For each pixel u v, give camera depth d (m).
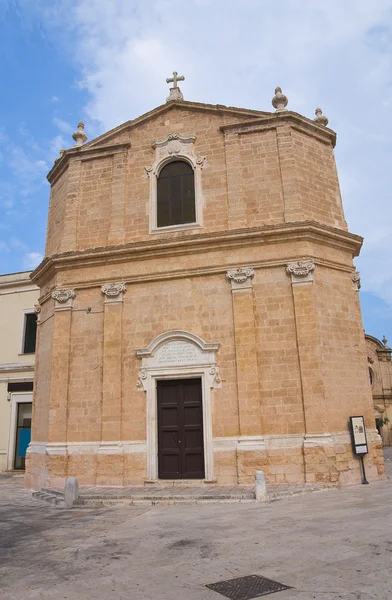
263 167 17.23
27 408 26.80
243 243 16.20
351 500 11.96
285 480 14.26
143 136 18.81
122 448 15.56
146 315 16.67
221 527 9.67
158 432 15.84
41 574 7.15
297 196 16.62
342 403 15.23
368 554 7.22
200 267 16.45
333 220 17.55
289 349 15.19
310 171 17.50
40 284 19.81
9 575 7.16
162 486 14.93
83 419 16.27
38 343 19.50
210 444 15.02
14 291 28.39
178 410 15.86
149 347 16.11
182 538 8.93
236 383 15.27
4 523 11.35
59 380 16.73
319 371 14.73
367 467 15.27
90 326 17.11
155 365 16.03
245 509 11.57
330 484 13.88
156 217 17.78
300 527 9.23
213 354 15.63
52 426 16.36
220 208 17.19
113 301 16.91
